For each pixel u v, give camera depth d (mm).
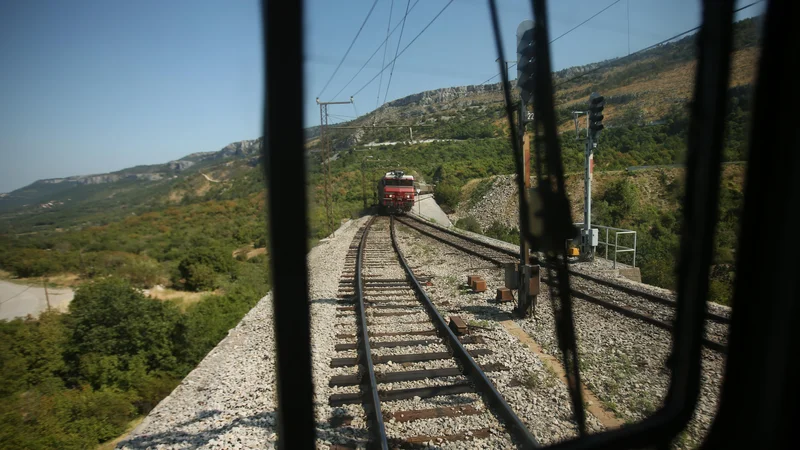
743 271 2945
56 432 7863
